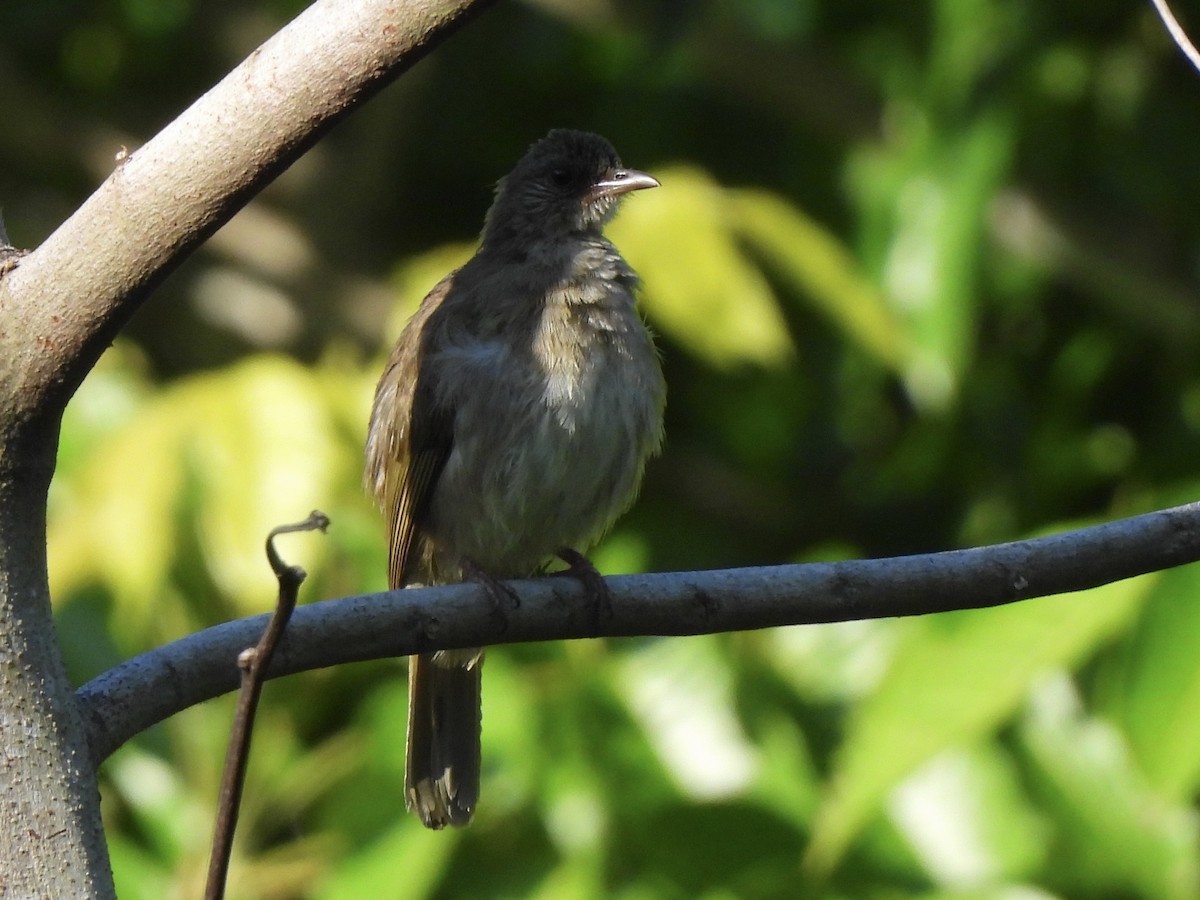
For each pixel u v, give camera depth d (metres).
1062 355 14.09
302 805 10.56
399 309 11.72
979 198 12.16
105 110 17.05
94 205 4.98
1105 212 13.79
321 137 5.00
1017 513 13.57
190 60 17.17
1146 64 13.44
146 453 10.22
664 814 10.07
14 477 5.00
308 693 10.94
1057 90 13.44
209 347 16.08
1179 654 8.34
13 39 17.00
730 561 14.17
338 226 16.16
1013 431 13.99
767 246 11.70
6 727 4.95
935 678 8.46
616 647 10.75
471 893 10.01
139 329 16.05
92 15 16.95
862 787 8.41
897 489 14.44
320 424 10.46
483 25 16.52
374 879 9.77
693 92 15.89
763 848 10.02
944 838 9.98
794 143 15.65
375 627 6.25
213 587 10.61
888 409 15.10
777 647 10.90
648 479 14.49
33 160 16.44
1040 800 10.01
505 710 10.35
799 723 10.60
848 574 6.61
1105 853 9.90
